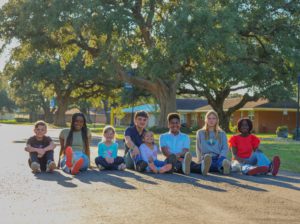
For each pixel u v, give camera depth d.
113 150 9.88
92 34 29.47
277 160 9.19
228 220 5.28
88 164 9.73
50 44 32.91
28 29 30.84
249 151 9.85
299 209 5.95
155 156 9.64
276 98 37.75
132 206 6.02
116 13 27.81
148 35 31.12
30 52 34.41
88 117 103.38
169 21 26.69
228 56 27.78
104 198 6.56
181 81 40.44
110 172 9.43
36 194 6.85
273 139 30.39
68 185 7.70
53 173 9.17
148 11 30.84
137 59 30.03
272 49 32.34
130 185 7.75
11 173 9.15
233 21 26.75
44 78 52.69
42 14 28.86
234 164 9.62
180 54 26.03
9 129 44.09
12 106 116.69
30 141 9.58
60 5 27.56
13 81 53.16
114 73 31.28
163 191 7.18
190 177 8.81
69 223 5.11
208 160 8.99
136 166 9.55
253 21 31.44
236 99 59.72
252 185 7.92
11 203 6.18
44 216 5.44
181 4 27.44
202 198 6.62
